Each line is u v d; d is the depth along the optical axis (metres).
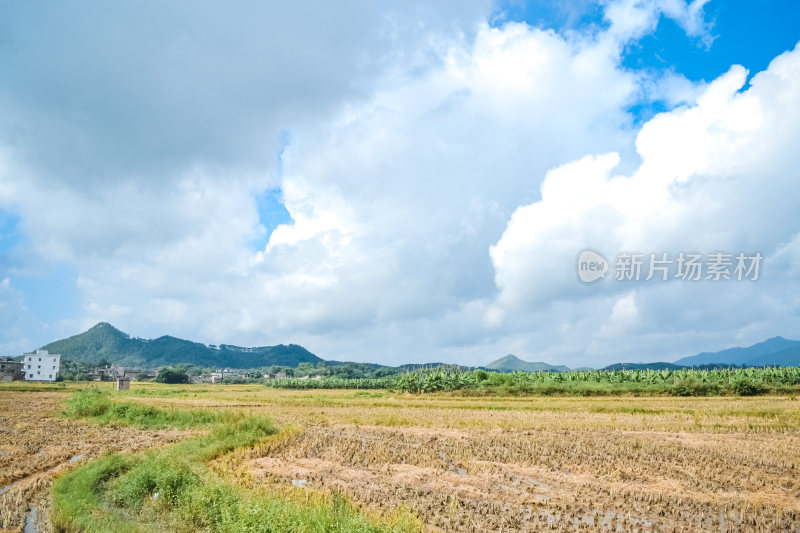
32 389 86.12
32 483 21.34
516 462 25.59
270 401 63.12
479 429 36.75
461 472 23.89
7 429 37.41
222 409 52.09
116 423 40.06
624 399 62.34
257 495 16.64
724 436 33.34
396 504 18.30
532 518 17.14
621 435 33.66
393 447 29.25
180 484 18.53
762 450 28.34
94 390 47.91
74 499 17.95
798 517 17.36
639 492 20.12
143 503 18.47
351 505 17.00
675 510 17.95
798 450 28.36
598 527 16.31
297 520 14.23
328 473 23.47
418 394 75.06
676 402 56.19
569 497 19.66
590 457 26.34
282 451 28.31
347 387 114.06
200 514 16.14
